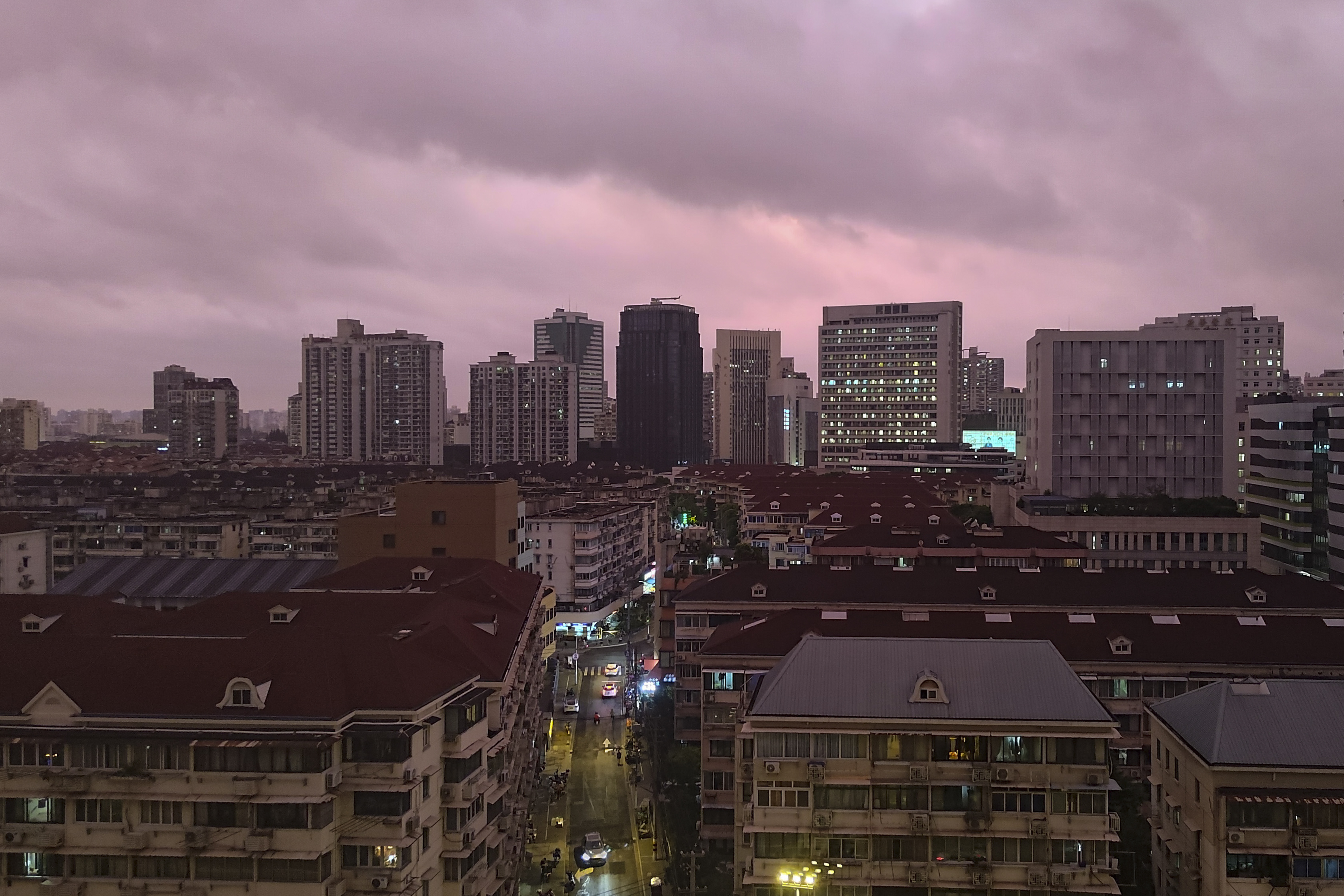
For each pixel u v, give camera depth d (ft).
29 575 627.46
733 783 365.61
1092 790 248.32
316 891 239.30
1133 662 367.66
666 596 492.13
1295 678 359.87
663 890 340.39
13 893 243.81
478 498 558.97
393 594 362.94
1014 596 440.86
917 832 249.96
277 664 262.67
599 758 478.18
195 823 242.58
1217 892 241.76
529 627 403.95
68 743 244.42
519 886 340.18
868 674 265.95
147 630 334.03
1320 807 238.27
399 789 248.32
